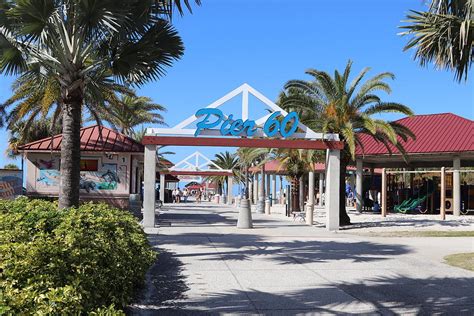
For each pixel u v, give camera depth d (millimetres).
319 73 22578
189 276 9594
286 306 7430
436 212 39812
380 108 23141
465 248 14547
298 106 22797
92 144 24250
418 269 10672
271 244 14836
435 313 7148
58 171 24406
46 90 16578
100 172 24656
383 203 34125
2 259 4469
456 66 10812
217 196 64188
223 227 21000
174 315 6859
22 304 3861
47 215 6223
